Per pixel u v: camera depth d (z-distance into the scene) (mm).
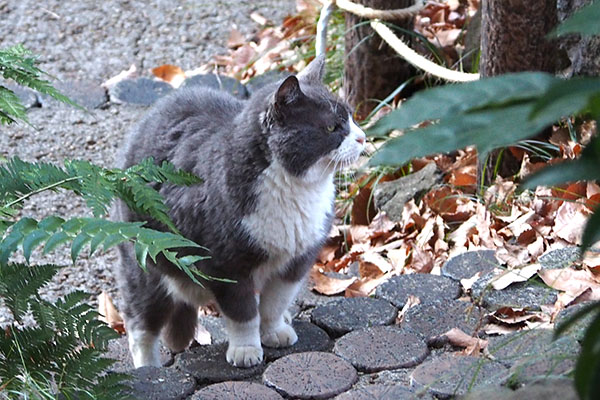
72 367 3033
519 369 2770
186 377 3486
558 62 4988
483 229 4535
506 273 3723
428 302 3969
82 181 2996
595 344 1423
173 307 3963
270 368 3439
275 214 3535
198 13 7633
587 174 1368
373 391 3152
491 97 1362
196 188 3594
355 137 3654
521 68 4617
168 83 6711
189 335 4090
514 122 1312
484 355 3131
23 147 6000
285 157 3508
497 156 4801
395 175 5348
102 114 6398
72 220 2662
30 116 6344
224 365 3650
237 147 3545
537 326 3445
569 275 3795
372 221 5074
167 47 7270
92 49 7242
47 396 2975
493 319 3707
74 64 7062
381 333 3670
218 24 7504
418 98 1401
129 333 4020
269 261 3648
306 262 3775
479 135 1318
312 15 7035
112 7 7711
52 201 5531
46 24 7500
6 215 2859
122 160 4012
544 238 4316
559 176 1381
